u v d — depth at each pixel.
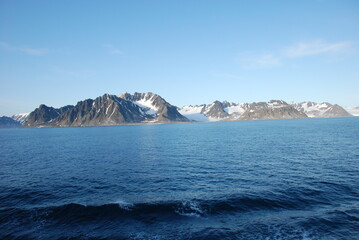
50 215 26.77
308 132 138.50
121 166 54.12
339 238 20.59
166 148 86.38
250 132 161.62
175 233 22.16
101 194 33.66
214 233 21.92
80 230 23.33
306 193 31.41
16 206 29.69
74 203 29.48
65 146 105.75
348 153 61.00
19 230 23.61
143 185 37.91
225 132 173.75
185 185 37.22
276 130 172.75
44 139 160.62
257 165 50.62
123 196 32.44
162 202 29.27
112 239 21.41
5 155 78.75
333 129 156.00
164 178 42.12
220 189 34.38
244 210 26.81
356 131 132.00
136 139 133.00
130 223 24.47
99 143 114.88
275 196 30.56
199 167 50.78
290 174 41.78
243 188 34.41
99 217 26.02
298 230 22.09
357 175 39.47
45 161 64.56
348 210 25.78
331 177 38.72
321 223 23.20
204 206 27.94
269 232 21.91
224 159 59.31
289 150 70.44
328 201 28.58
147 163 57.03
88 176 45.06
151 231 22.67
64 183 40.38
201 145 92.75
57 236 22.27
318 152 64.62
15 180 43.12
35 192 35.41
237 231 22.22
